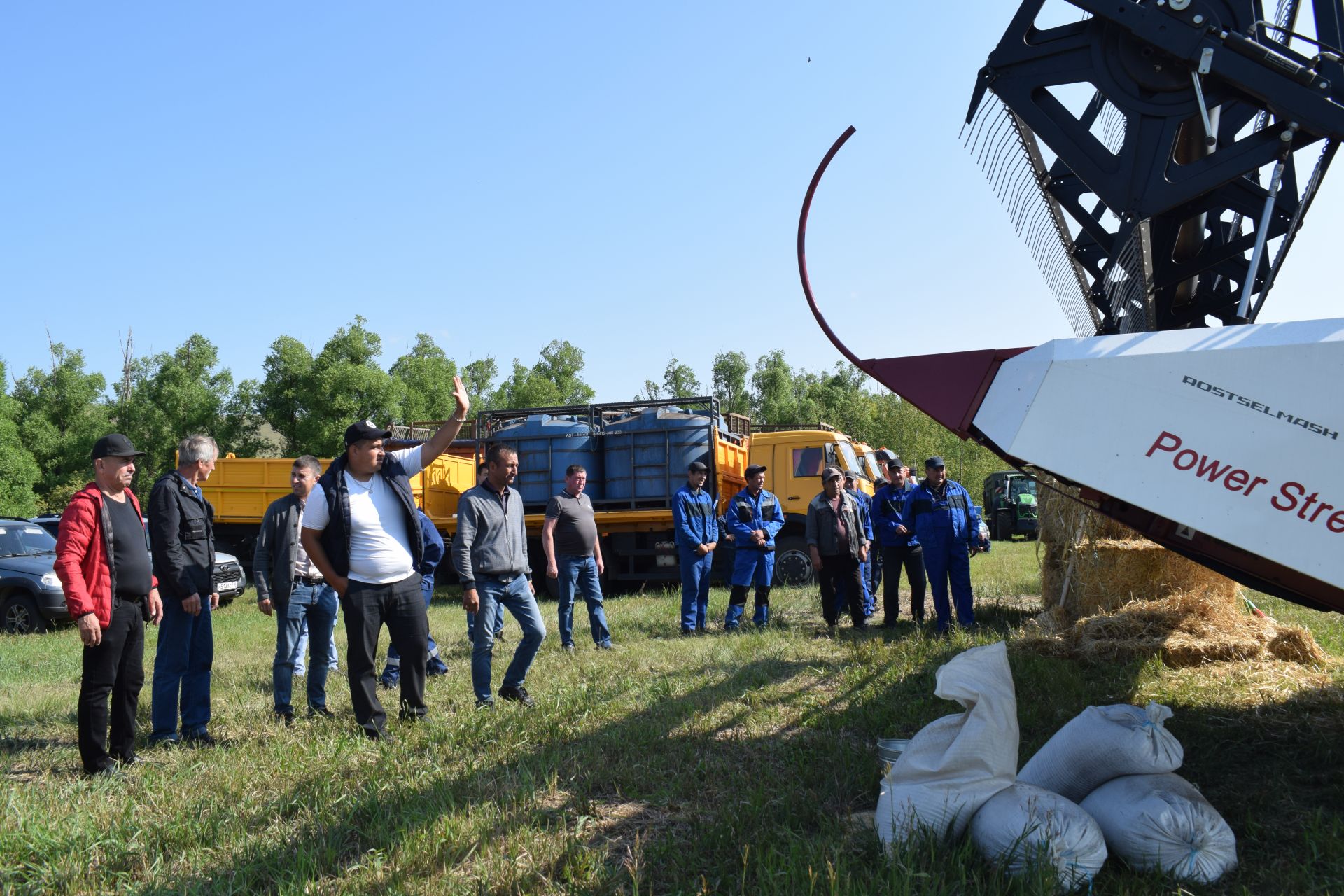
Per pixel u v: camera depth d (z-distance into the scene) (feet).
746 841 11.35
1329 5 12.64
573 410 50.65
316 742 16.33
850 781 13.58
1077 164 13.24
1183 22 12.33
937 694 11.53
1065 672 20.21
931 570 29.58
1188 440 10.57
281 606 20.07
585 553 29.07
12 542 44.32
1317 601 14.46
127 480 15.83
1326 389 10.11
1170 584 25.43
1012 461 12.34
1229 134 13.35
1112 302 14.89
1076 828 10.03
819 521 31.55
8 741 18.40
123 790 14.12
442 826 11.72
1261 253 12.34
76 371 156.56
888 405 141.59
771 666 23.11
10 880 10.67
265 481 59.16
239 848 11.48
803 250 12.80
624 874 10.61
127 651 15.94
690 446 47.67
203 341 146.61
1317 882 9.86
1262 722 15.99
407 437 56.54
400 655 17.69
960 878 9.67
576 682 22.18
